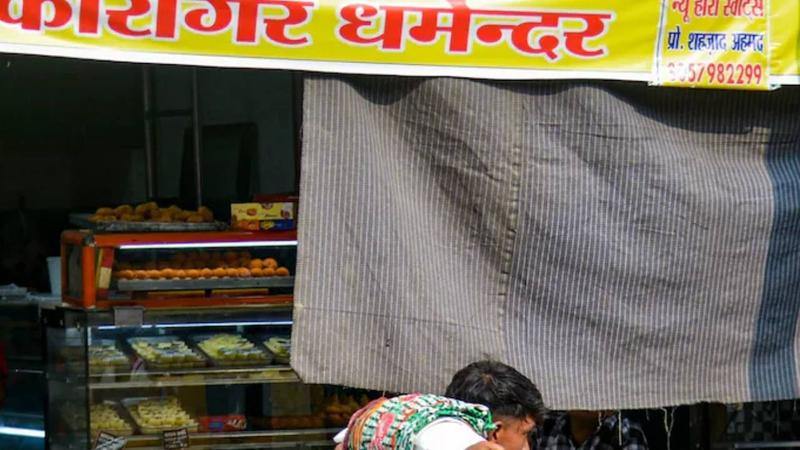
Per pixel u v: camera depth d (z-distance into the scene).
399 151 5.49
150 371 6.17
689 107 5.81
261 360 6.34
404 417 3.84
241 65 5.20
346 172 5.38
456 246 5.54
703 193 5.77
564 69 5.54
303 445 6.45
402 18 5.34
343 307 5.37
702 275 5.80
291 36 5.24
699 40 5.68
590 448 6.20
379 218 5.39
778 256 5.90
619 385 5.70
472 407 3.91
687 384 5.81
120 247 6.13
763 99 5.89
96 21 5.00
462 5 5.41
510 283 5.59
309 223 5.36
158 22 5.08
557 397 5.59
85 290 6.10
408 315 5.41
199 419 6.29
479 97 5.49
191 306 6.23
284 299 6.38
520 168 5.55
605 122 5.64
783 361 5.95
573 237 5.62
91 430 6.06
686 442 7.00
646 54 5.62
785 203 5.86
